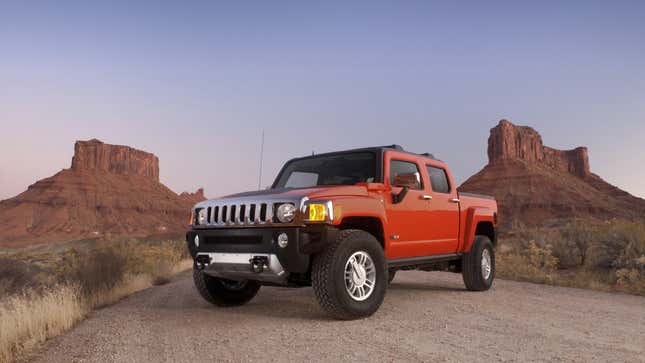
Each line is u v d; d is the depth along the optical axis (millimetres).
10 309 5285
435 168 7090
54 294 6016
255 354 3770
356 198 5230
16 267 8828
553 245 11945
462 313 5484
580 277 8906
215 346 4074
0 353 4066
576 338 4246
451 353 3729
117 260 9055
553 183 195250
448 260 7219
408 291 7566
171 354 3875
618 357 3621
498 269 10695
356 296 5129
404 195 5867
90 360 3816
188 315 5668
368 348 3879
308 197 4820
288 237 4707
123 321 5426
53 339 4672
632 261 9297
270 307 6125
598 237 11227
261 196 5117
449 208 6957
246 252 4996
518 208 184250
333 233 4859
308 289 8047
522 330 4566
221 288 6141
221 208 5309
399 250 5891
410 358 3588
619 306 6098
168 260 13430
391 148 6398
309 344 4031
